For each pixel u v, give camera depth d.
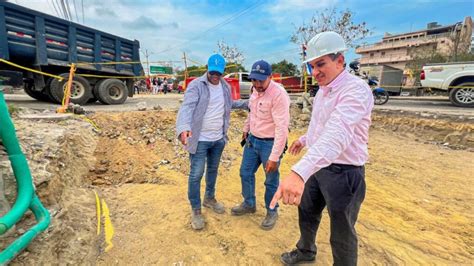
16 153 1.82
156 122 6.12
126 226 2.76
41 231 1.87
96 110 7.27
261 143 2.72
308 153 1.44
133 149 5.00
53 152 3.07
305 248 2.27
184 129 2.48
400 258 2.51
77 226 2.52
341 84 1.62
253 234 2.76
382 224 3.09
